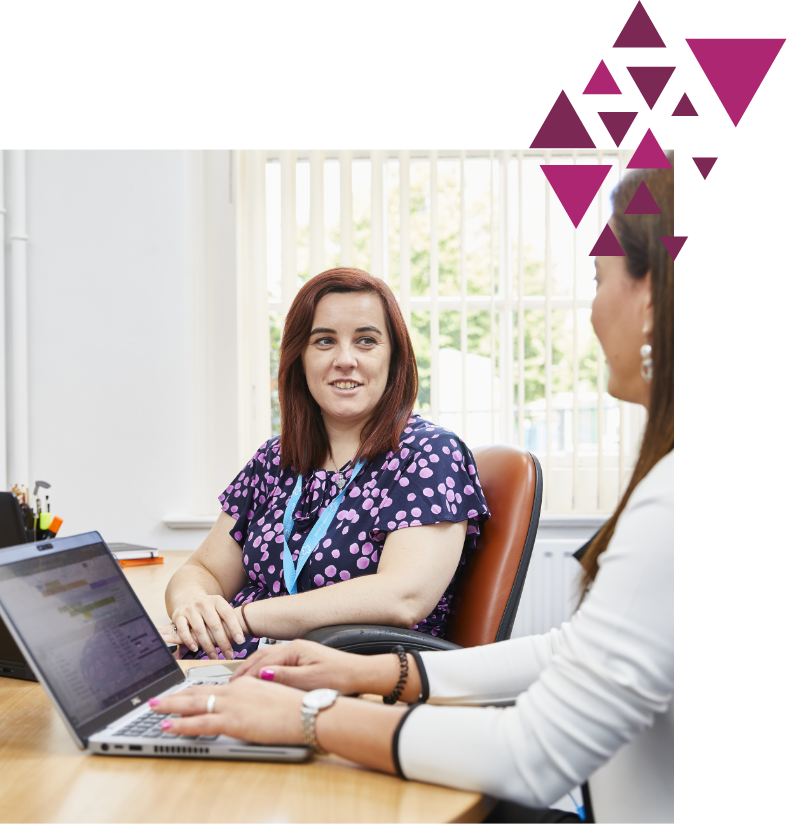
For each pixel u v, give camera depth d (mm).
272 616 1182
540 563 2500
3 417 2564
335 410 1370
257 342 2596
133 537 2590
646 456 670
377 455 1368
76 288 2613
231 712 697
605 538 723
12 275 2578
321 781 643
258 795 612
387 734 654
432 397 2555
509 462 1353
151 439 2598
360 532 1308
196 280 2604
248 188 2594
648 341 687
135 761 683
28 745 721
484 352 2564
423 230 2564
